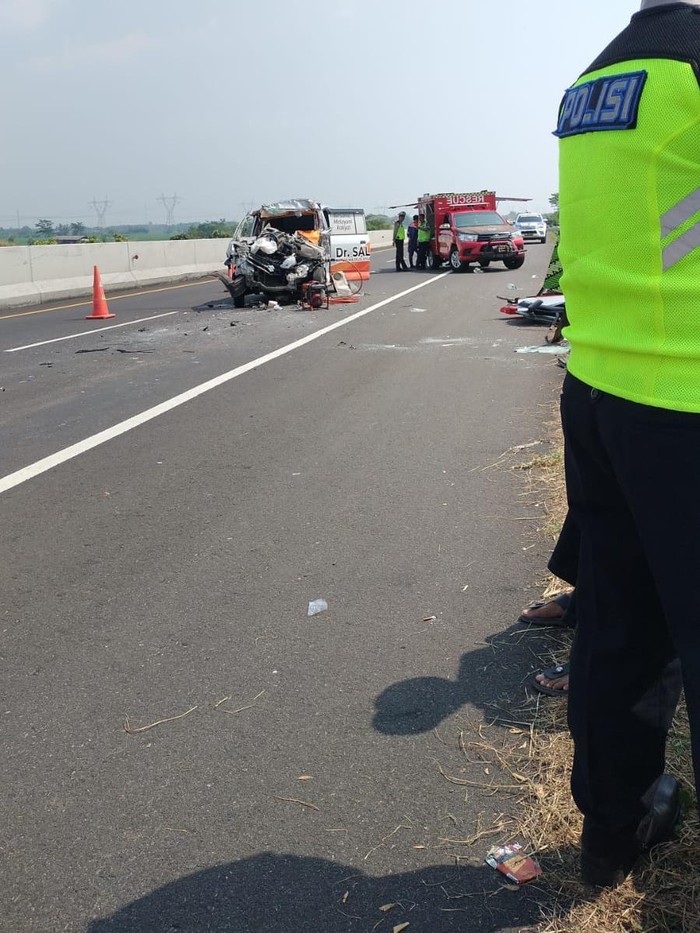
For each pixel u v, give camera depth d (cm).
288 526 495
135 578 432
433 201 2844
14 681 341
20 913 227
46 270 2070
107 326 1470
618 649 198
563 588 393
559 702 305
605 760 204
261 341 1233
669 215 160
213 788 273
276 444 676
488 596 394
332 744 291
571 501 204
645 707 201
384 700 316
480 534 468
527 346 1120
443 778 271
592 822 211
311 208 1845
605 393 178
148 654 357
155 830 255
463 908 221
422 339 1213
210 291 2162
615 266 172
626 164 165
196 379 960
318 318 1489
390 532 479
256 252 1661
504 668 332
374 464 611
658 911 211
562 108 191
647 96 160
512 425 705
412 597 397
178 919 223
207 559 453
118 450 674
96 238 3078
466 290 1981
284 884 233
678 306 163
